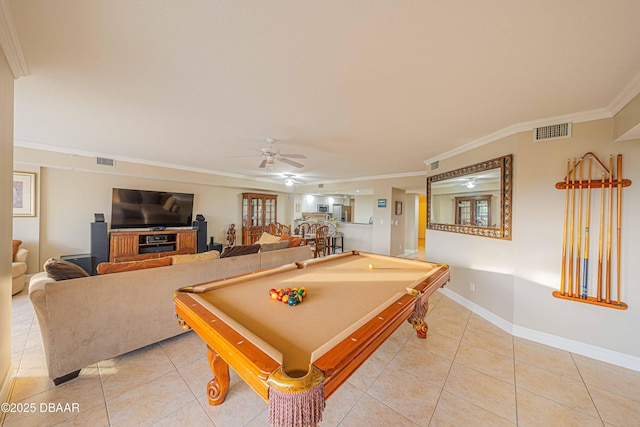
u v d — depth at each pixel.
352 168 5.41
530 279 2.51
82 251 4.76
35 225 4.13
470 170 3.29
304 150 3.84
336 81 1.81
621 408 1.63
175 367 1.99
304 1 1.11
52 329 1.72
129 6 1.14
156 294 2.22
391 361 2.12
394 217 6.35
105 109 2.34
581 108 2.17
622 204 2.11
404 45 1.40
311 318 1.34
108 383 1.80
